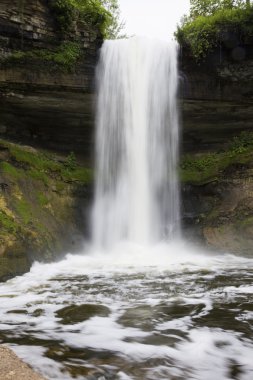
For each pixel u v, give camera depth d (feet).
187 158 66.69
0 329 22.18
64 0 52.08
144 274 38.65
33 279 35.58
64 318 24.14
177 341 20.70
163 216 61.62
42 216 47.88
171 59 58.80
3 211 42.14
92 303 27.40
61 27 53.11
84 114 59.52
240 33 56.39
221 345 20.30
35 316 24.49
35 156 55.21
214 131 65.82
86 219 57.93
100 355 18.88
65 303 27.43
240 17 55.83
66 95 55.62
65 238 50.06
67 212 54.49
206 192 62.18
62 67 53.72
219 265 45.03
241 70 58.03
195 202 62.90
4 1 49.26
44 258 42.04
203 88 58.75
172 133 62.13
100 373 17.08
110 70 57.62
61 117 59.82
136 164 60.44
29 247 40.52
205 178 62.08
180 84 58.59
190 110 60.70
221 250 53.42
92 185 60.34
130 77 59.16
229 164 60.34
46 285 33.17
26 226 42.88
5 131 58.34
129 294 30.07
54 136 63.46
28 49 52.13
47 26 52.70
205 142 67.97
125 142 60.03
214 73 58.34
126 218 60.08
